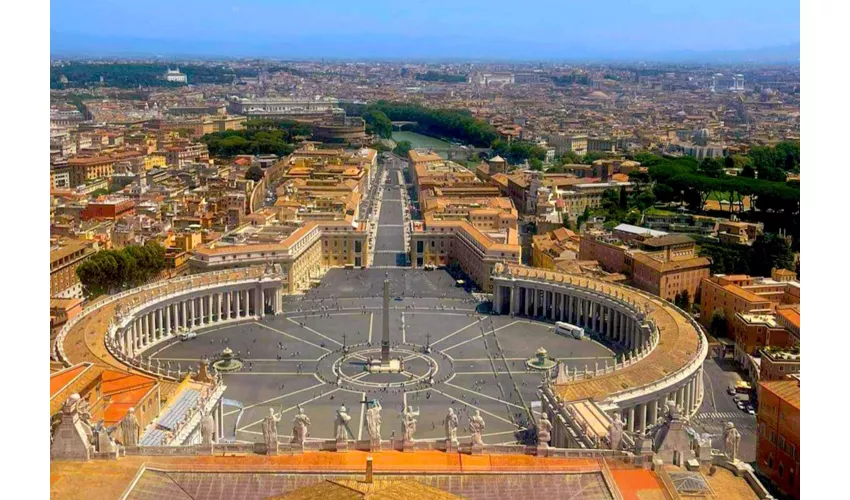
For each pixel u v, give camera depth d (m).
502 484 144.88
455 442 159.12
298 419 159.88
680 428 159.75
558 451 158.38
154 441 180.88
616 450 160.38
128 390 195.75
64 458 148.88
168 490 141.50
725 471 158.75
